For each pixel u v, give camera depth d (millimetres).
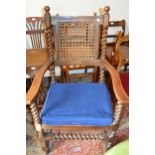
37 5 1941
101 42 1400
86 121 1133
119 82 1185
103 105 1214
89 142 1456
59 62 1433
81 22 1321
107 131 1253
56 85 1395
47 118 1137
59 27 1326
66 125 1160
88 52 1418
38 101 1334
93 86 1382
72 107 1197
